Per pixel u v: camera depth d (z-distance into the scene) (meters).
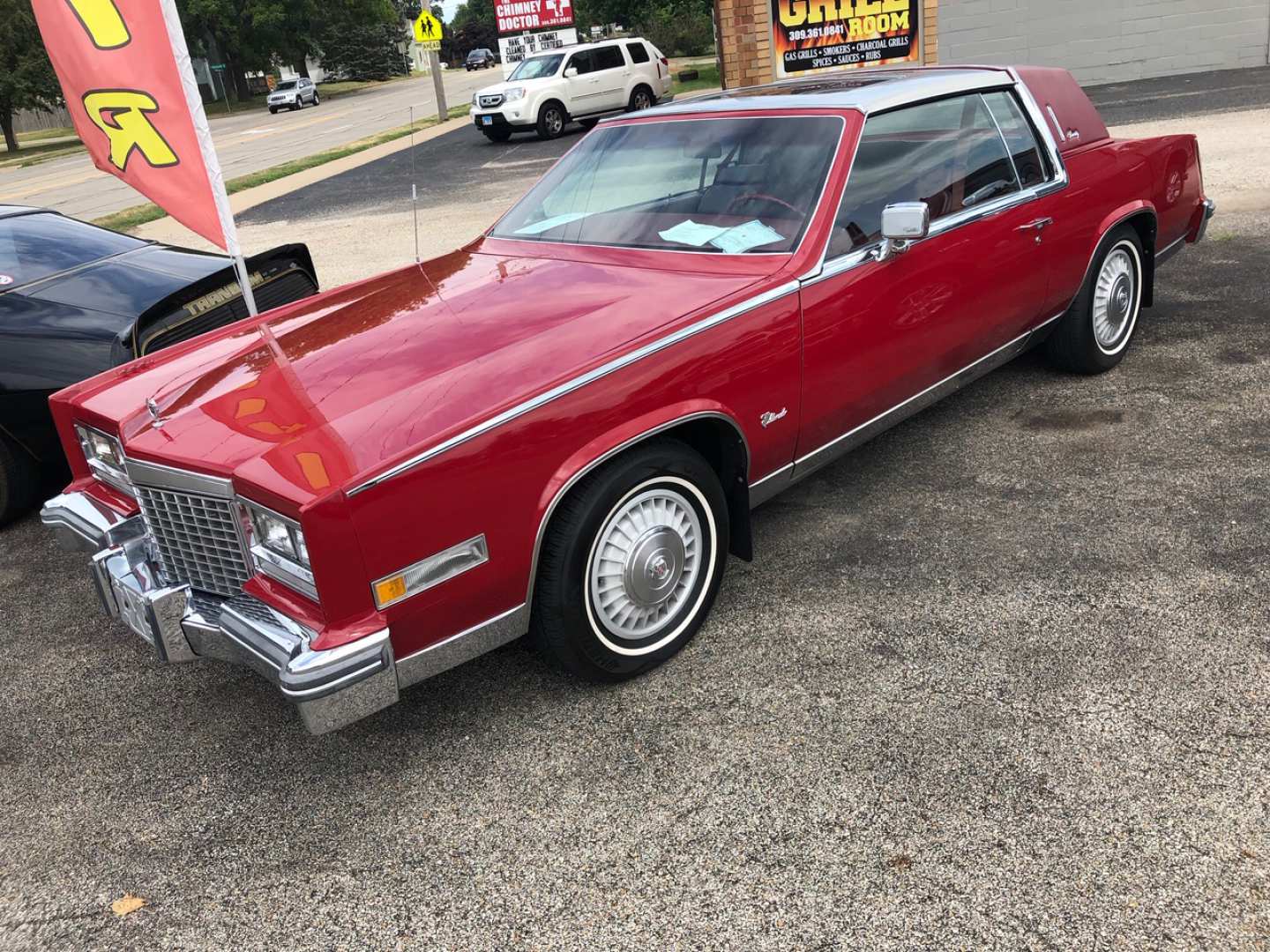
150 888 2.46
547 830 2.51
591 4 35.53
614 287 3.25
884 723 2.76
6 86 38.62
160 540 2.82
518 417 2.56
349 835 2.56
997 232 3.98
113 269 4.98
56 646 3.67
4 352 4.38
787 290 3.16
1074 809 2.40
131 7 4.16
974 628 3.14
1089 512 3.78
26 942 2.33
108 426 2.96
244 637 2.51
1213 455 4.12
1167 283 6.45
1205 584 3.25
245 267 4.97
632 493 2.86
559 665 2.96
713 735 2.79
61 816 2.74
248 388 2.87
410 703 3.07
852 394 3.52
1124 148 4.86
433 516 2.44
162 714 3.19
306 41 54.09
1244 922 2.06
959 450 4.43
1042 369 5.28
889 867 2.28
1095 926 2.08
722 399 3.02
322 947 2.23
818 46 15.90
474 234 10.48
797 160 3.49
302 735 3.00
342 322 3.32
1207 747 2.55
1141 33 16.91
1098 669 2.89
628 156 3.95
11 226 5.20
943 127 3.86
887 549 3.67
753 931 2.16
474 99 19.89
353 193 14.48
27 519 4.86
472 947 2.19
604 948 2.15
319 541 2.28
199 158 4.41
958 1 17.02
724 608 3.40
